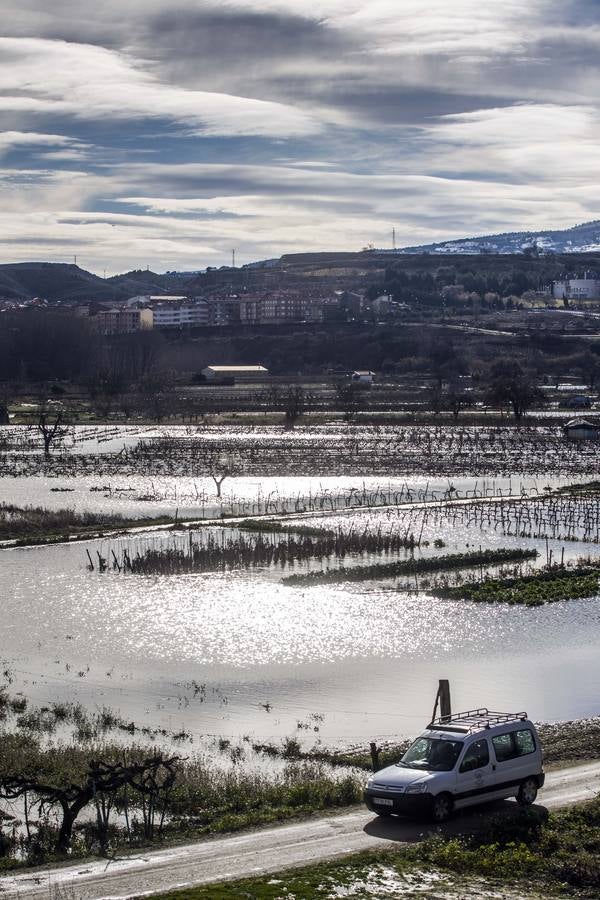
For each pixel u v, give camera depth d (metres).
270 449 183.12
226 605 74.50
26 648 63.09
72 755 42.16
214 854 30.94
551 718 49.22
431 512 118.62
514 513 116.81
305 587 80.69
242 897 26.53
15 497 132.00
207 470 158.75
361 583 82.25
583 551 96.06
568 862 29.61
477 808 34.53
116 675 57.44
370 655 61.59
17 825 35.97
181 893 26.94
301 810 35.19
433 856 29.95
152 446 188.38
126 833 34.28
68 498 131.50
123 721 48.91
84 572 86.62
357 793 36.44
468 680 56.44
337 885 27.67
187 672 58.00
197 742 45.75
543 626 68.50
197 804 37.19
